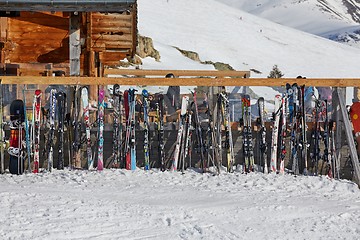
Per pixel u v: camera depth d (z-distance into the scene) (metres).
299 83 18.36
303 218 12.48
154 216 11.84
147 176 16.95
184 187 15.43
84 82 18.23
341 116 18.36
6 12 26.70
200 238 10.47
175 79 18.34
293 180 16.80
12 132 17.64
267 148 18.83
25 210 11.74
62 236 10.05
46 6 21.72
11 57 31.12
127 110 18.36
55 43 31.47
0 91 17.83
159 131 18.38
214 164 18.25
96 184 15.50
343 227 11.88
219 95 18.14
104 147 18.58
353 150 17.62
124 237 10.25
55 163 18.59
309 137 18.72
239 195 14.57
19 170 17.48
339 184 16.53
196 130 18.25
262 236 10.95
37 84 18.36
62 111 18.17
